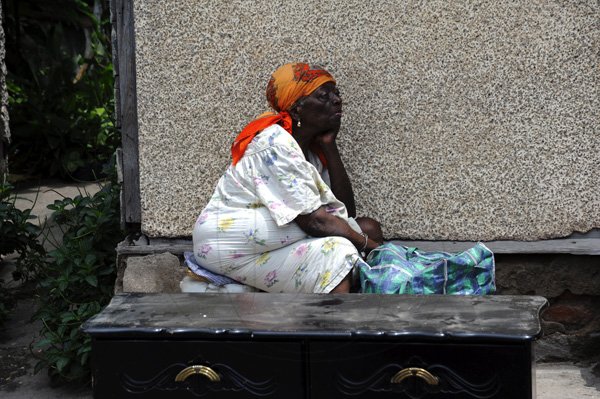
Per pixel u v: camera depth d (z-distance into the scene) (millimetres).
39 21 9609
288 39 4082
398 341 2707
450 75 4051
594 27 3979
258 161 3652
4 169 6738
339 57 4078
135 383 2826
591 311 4102
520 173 4094
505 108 4055
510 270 4102
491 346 2662
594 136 4047
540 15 3984
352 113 4117
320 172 4020
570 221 4109
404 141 4113
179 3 4074
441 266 3438
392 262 3570
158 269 4031
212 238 3682
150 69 4121
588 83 4016
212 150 4172
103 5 10484
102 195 4598
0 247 4961
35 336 4762
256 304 3070
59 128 8203
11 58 9242
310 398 2771
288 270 3625
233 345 2781
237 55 4102
